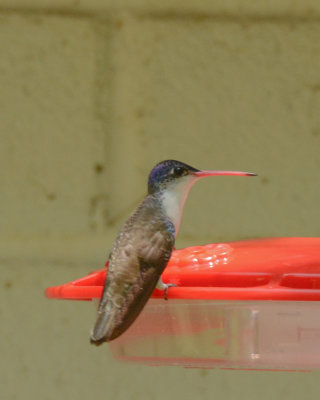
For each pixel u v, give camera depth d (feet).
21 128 24.50
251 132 24.38
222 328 14.07
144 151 24.25
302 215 24.27
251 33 24.50
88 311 24.31
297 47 24.52
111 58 24.40
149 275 13.66
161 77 24.39
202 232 24.20
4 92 24.58
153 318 14.37
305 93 24.44
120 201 24.16
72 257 24.13
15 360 24.22
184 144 24.29
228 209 24.27
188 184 15.83
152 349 14.40
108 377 24.17
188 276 14.08
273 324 13.93
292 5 24.57
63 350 24.27
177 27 24.44
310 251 14.26
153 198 15.55
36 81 24.56
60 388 24.17
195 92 24.35
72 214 24.25
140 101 24.35
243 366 14.01
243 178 24.32
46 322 24.25
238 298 13.19
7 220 24.31
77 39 24.53
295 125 24.43
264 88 24.45
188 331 14.19
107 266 14.80
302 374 23.95
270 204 24.31
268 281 13.78
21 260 24.21
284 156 24.38
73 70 24.49
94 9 24.53
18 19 24.70
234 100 24.39
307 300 13.00
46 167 24.36
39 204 24.30
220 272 13.99
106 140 24.31
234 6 24.52
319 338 13.78
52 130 24.44
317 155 24.34
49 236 24.26
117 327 13.11
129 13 24.44
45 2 24.63
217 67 24.43
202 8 24.49
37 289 24.20
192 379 24.08
